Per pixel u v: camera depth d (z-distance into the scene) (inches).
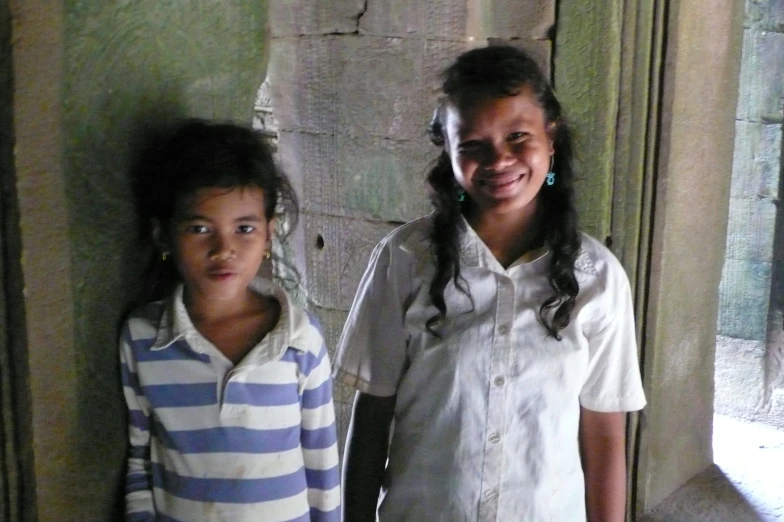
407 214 95.0
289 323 47.0
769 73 123.4
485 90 48.1
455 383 50.3
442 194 51.9
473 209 52.7
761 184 127.2
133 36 44.3
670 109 82.3
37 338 42.2
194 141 44.3
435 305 49.9
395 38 91.3
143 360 45.4
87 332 44.8
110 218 45.0
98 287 45.0
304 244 105.6
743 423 131.8
